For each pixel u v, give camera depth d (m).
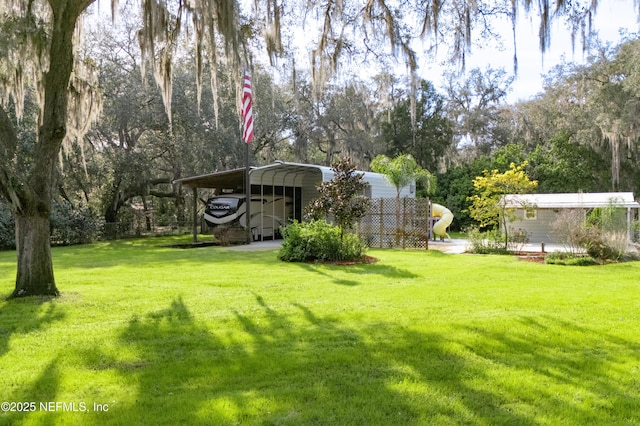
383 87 10.80
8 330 4.76
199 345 4.25
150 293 6.67
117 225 21.36
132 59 20.47
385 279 7.99
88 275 8.53
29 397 3.11
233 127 22.36
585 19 6.66
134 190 22.14
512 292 6.71
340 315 5.33
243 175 17.56
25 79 8.27
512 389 3.22
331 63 8.60
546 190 25.20
